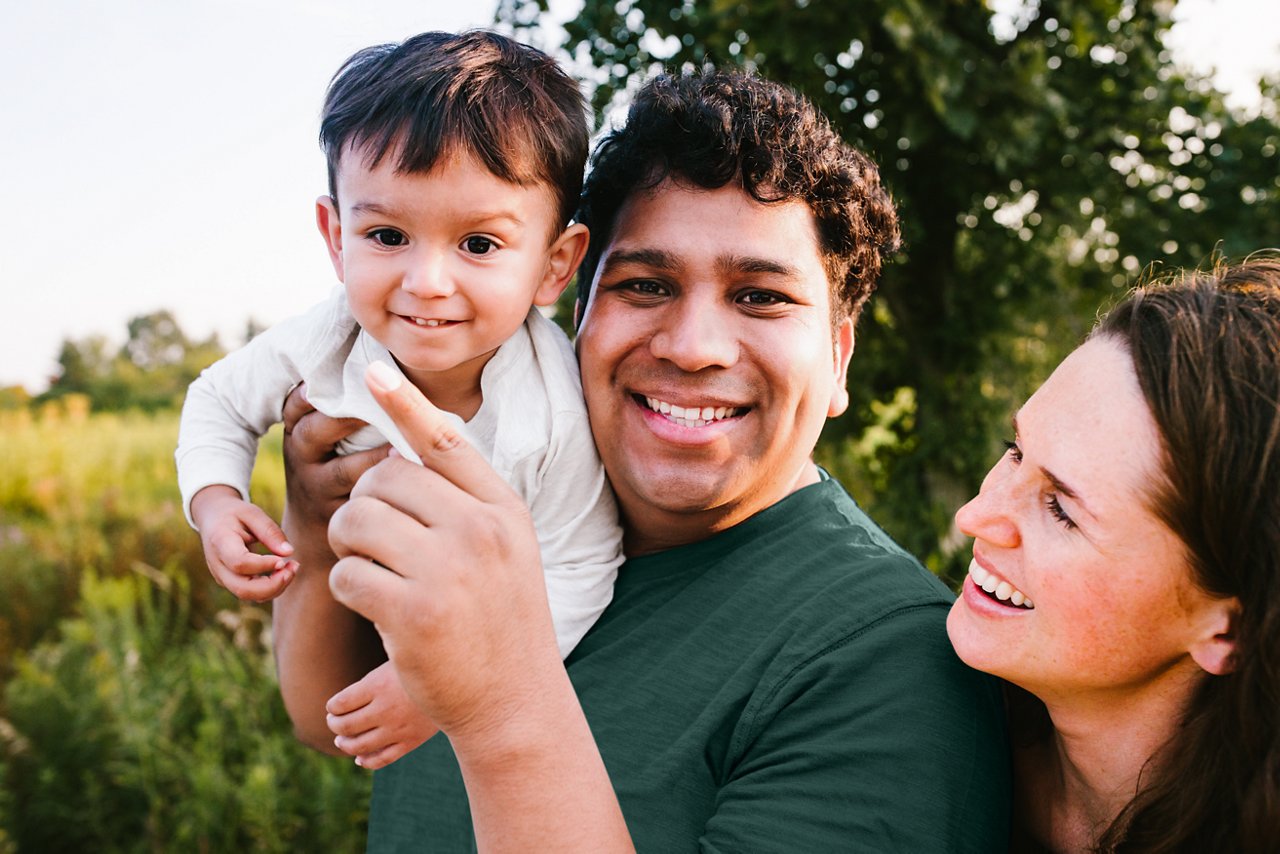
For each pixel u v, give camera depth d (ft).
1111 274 12.42
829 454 12.03
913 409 12.30
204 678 12.00
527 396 4.30
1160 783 3.14
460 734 2.74
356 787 10.19
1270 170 11.59
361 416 4.13
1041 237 12.08
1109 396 3.00
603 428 4.32
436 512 2.71
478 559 2.68
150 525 20.36
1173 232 11.84
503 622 2.69
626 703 4.03
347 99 3.99
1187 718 3.13
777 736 3.60
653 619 4.25
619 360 4.18
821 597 3.89
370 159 3.87
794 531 4.30
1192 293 3.07
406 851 4.38
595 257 4.65
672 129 4.08
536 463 4.24
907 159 11.19
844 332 4.84
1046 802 3.77
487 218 3.94
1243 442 2.76
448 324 3.99
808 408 4.23
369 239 3.97
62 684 12.09
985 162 11.08
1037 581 3.07
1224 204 11.66
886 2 9.52
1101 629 2.98
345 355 4.37
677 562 4.38
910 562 4.17
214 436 4.65
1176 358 2.88
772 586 4.07
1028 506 3.16
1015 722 3.83
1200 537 2.81
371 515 2.69
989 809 3.43
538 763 2.73
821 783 3.39
